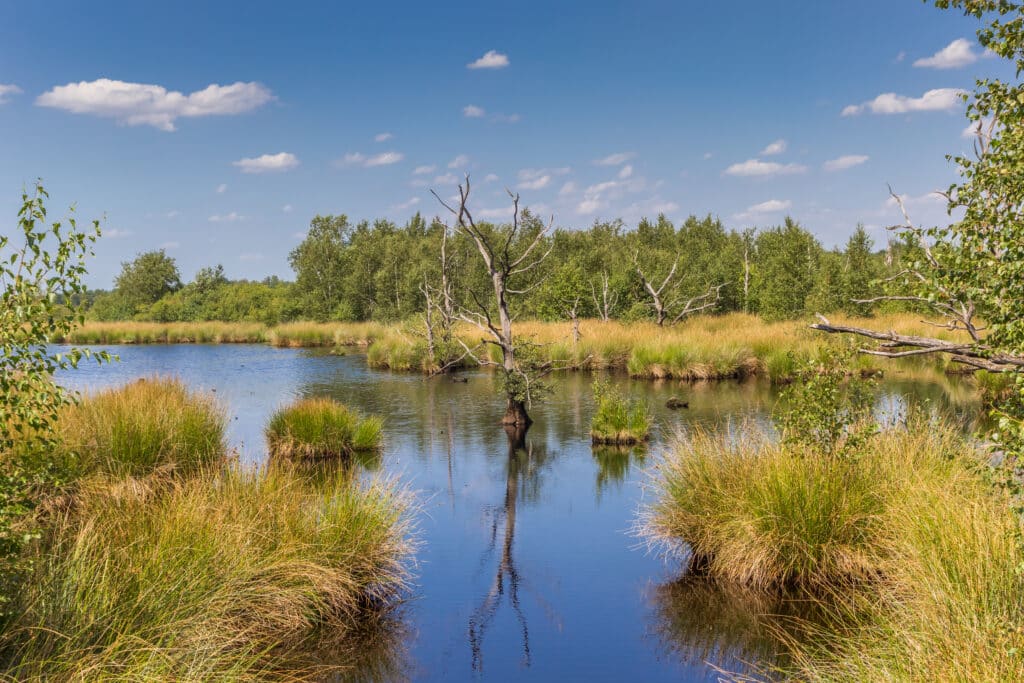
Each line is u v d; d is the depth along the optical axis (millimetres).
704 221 74438
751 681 5500
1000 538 5227
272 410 18703
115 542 6281
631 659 6016
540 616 6922
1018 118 3965
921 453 8078
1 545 4418
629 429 14617
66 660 4547
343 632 6574
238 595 6047
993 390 16594
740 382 22734
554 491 11352
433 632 6602
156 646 4867
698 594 7234
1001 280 3934
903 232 4770
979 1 4039
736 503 7703
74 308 4348
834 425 7984
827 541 7004
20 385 4141
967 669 4074
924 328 25797
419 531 9586
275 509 7449
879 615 5539
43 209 4188
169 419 11336
